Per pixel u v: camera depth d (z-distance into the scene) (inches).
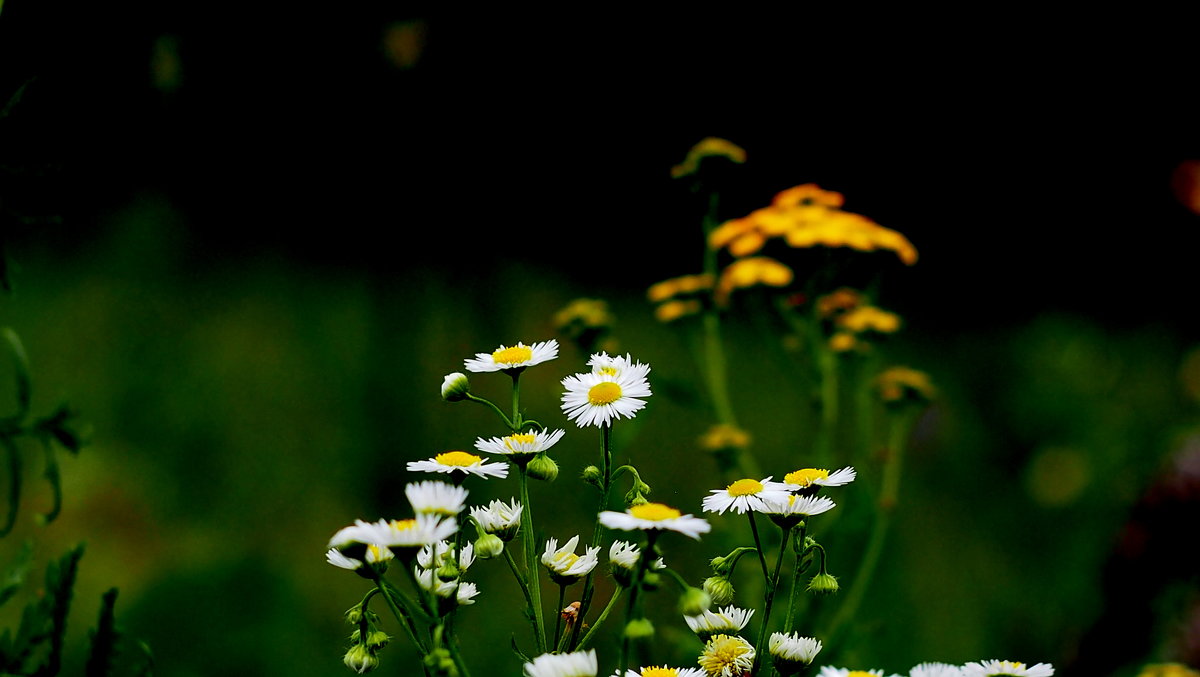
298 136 89.5
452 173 94.1
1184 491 48.0
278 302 81.8
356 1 86.9
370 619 29.3
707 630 30.0
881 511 40.2
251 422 70.0
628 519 28.7
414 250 90.9
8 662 29.4
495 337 83.7
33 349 74.0
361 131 91.2
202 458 66.7
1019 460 81.0
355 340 77.0
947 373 94.0
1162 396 91.7
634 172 106.7
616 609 46.4
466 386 30.0
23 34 57.6
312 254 89.1
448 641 29.1
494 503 29.8
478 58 95.9
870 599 55.3
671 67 107.0
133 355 74.1
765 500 29.6
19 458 29.0
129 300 79.8
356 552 28.8
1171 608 47.8
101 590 55.2
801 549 29.8
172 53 74.6
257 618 53.4
